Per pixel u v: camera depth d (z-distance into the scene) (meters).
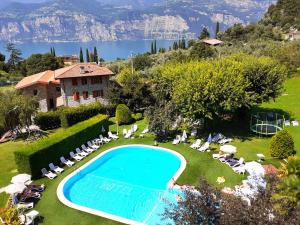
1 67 120.38
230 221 13.06
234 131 40.38
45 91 57.72
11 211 22.03
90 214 23.58
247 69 39.66
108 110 52.03
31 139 41.59
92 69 57.41
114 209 24.92
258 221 12.75
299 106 50.81
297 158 19.62
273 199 14.13
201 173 29.36
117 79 65.31
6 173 30.86
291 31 129.25
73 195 27.17
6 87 85.06
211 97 34.81
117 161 34.28
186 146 35.84
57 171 30.44
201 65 39.62
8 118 41.94
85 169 31.59
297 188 15.92
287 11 153.00
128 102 51.28
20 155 28.83
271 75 39.47
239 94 35.72
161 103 41.38
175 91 37.91
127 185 28.84
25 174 26.83
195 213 14.44
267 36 124.00
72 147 34.56
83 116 49.44
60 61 113.56
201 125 41.25
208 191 15.05
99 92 58.06
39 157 29.67
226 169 29.62
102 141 38.41
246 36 133.75
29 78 65.06
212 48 107.00
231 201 14.09
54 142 31.83
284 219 13.07
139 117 49.81
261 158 31.44
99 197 26.83
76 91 55.88
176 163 32.69
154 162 33.59
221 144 35.88
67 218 23.17
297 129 39.69
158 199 26.14
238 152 33.47
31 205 24.47
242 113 43.53
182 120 40.25
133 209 24.81
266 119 43.22
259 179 17.88
